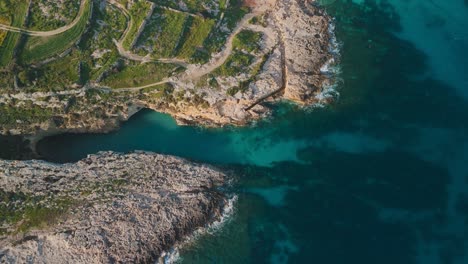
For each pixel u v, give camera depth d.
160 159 76.81
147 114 82.50
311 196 73.75
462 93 79.00
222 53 82.50
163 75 80.44
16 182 72.56
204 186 74.44
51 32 80.06
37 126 78.31
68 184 73.12
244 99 79.62
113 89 79.75
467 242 67.44
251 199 74.31
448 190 71.56
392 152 75.50
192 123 81.31
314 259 68.44
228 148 79.38
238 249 70.31
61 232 68.88
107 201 71.75
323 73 82.56
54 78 78.31
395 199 71.62
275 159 77.94
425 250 67.44
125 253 68.25
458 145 74.62
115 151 79.00
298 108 80.56
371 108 79.25
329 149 77.25
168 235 70.25
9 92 76.94
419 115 77.69
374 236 69.19
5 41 78.50
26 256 67.44
